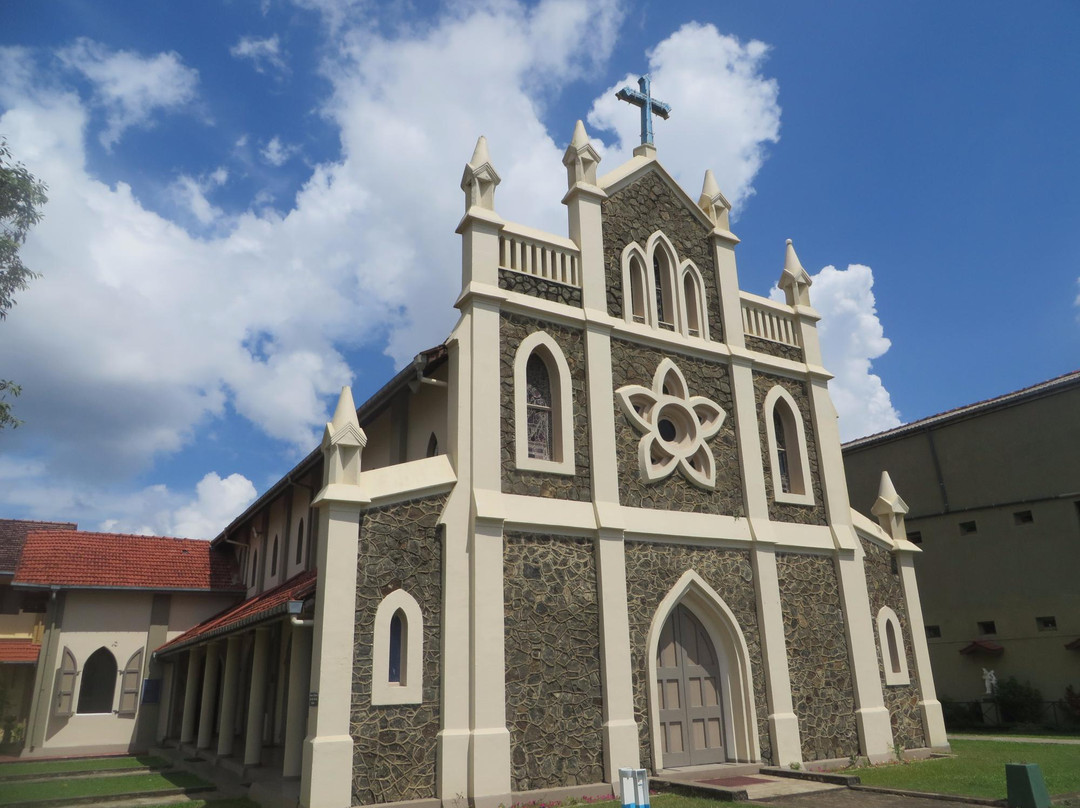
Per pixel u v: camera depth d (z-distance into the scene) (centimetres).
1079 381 2294
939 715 1720
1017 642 2353
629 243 1603
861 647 1630
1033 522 2375
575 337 1462
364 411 1622
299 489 2092
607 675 1284
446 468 1262
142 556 2598
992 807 1053
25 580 2280
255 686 1558
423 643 1161
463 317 1345
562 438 1379
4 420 1097
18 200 1184
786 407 1767
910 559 1852
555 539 1320
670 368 1572
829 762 1485
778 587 1559
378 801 1064
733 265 1764
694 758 1403
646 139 1744
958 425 2606
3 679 2325
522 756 1180
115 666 2370
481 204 1423
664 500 1476
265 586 2333
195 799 1377
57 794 1438
